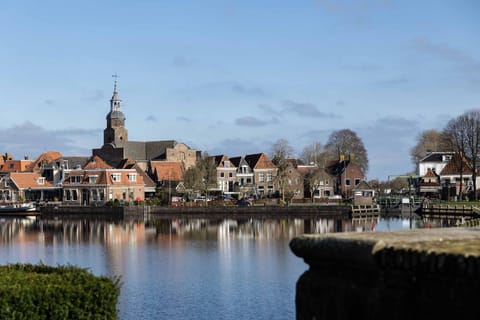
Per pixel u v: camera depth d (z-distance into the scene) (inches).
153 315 1134.4
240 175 5024.6
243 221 3609.7
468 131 4220.0
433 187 4886.8
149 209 4055.1
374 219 3708.2
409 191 4904.0
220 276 1546.5
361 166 5885.8
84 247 2278.5
